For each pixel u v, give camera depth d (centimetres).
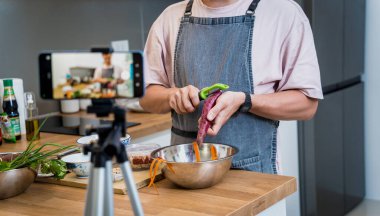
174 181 153
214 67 183
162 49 195
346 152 381
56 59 111
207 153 169
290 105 173
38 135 239
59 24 294
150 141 265
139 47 345
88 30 310
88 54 111
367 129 411
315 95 175
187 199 146
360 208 401
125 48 333
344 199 382
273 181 158
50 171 162
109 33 322
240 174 166
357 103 394
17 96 246
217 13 184
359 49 393
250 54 179
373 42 399
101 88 112
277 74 177
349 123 383
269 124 181
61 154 193
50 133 251
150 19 351
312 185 339
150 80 195
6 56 269
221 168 152
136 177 161
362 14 394
